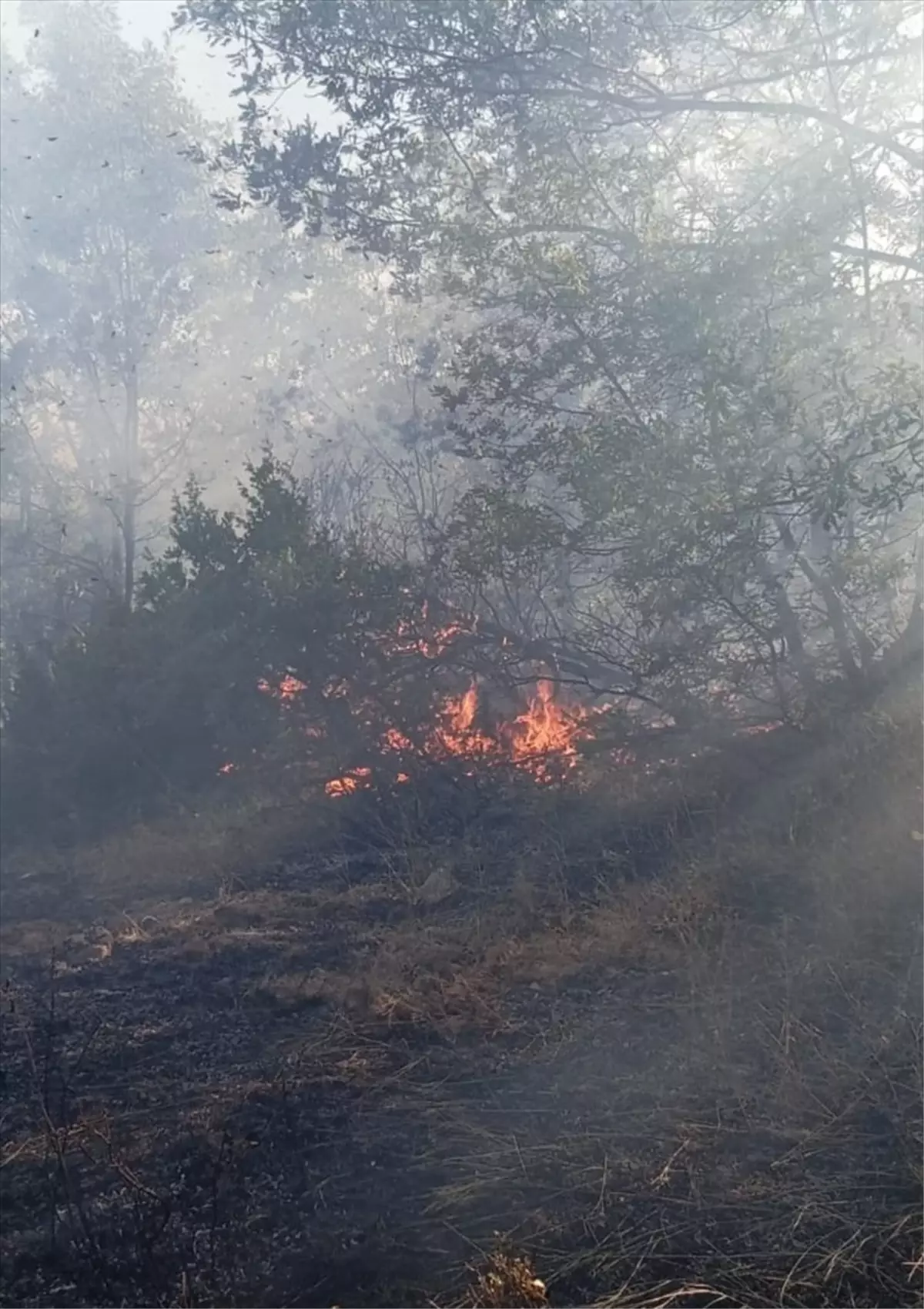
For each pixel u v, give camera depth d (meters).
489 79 10.30
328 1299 3.87
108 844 11.32
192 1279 3.97
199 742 12.05
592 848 9.06
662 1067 5.32
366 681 11.27
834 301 9.21
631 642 10.46
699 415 9.05
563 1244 4.10
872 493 8.28
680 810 9.30
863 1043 5.25
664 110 10.10
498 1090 5.25
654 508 8.73
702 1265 3.94
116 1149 4.86
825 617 9.93
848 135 9.59
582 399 10.62
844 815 8.30
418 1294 3.87
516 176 10.38
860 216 9.63
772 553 9.80
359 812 11.01
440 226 10.37
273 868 9.89
